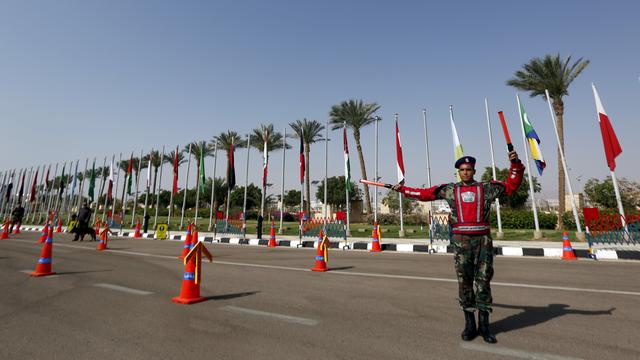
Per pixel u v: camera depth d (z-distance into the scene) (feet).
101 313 16.06
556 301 18.10
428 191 13.14
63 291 20.97
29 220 137.39
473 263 12.28
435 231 50.70
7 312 16.26
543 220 94.79
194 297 18.43
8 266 31.40
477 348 11.48
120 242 61.57
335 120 116.06
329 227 57.93
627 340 12.16
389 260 37.55
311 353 11.14
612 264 33.27
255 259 38.45
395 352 11.19
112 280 24.77
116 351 11.41
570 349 11.34
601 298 18.74
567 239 38.52
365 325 14.15
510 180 11.93
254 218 189.88
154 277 26.07
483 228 12.19
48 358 10.85
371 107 111.55
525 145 60.34
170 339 12.55
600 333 12.95
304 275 27.12
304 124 123.03
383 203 200.95
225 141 129.18
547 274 27.30
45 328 13.84
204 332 13.33
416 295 19.81
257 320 14.93
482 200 12.29
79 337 12.78
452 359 10.57
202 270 29.89
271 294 20.20
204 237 72.28
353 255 43.34
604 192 130.82
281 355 10.99
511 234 65.16
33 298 19.12
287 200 271.69
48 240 27.32
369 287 22.21
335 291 20.98
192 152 142.41
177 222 128.16
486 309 12.07
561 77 82.23
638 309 16.44
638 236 40.40
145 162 148.25
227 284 23.35
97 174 154.30
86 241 62.64
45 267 26.84
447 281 24.27
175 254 42.14
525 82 85.35
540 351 11.17
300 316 15.52
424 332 13.21
